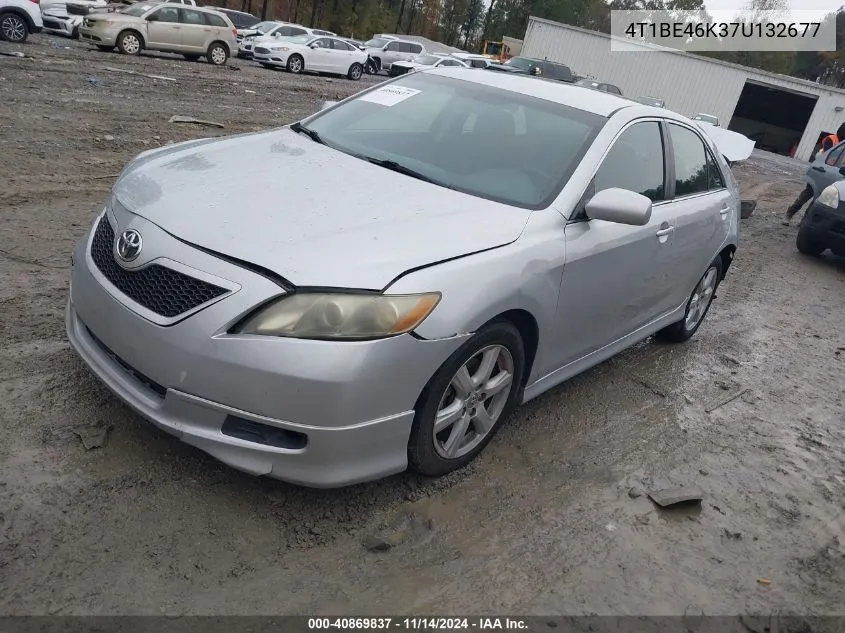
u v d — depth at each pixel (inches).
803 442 170.9
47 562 97.6
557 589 109.3
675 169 180.4
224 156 142.6
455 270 113.5
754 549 127.5
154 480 116.2
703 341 228.7
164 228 112.4
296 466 106.3
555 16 3181.6
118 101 459.2
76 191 265.4
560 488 134.6
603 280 147.3
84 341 121.7
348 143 155.7
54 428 124.0
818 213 369.7
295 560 105.9
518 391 138.3
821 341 250.1
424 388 114.3
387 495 122.8
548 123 155.5
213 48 859.4
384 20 2726.4
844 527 138.8
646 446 156.1
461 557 112.3
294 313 101.8
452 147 150.7
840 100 1411.2
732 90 1417.3
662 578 115.9
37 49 677.9
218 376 102.8
